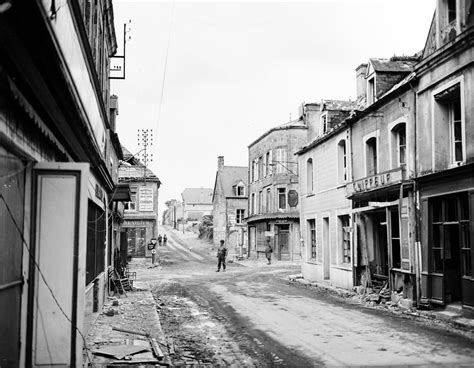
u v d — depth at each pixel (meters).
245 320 12.79
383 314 13.52
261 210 44.72
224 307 15.38
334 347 9.32
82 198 6.06
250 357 8.67
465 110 12.05
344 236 20.61
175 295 18.95
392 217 16.64
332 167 21.61
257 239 45.25
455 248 12.84
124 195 17.48
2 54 3.84
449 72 12.69
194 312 14.43
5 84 4.20
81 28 6.65
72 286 5.98
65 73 5.07
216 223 57.72
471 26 11.55
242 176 58.28
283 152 41.19
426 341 9.72
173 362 8.28
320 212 23.03
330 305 15.56
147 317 12.70
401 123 15.42
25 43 3.83
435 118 13.39
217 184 58.66
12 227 5.27
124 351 8.27
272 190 41.56
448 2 13.59
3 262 4.95
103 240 14.64
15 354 5.51
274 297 17.91
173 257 47.78
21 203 5.68
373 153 18.03
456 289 12.68
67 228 6.02
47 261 5.96
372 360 8.20
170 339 10.24
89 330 10.34
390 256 15.45
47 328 5.92
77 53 6.57
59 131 6.74
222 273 30.50
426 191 13.52
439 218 13.09
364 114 18.02
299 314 13.69
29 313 5.83
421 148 14.01
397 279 15.07
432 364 7.84
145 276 28.53
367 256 17.81
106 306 14.62
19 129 5.07
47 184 6.01
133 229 38.94
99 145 11.55
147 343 9.24
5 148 4.87
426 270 13.31
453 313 12.05
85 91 7.91
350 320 12.52
